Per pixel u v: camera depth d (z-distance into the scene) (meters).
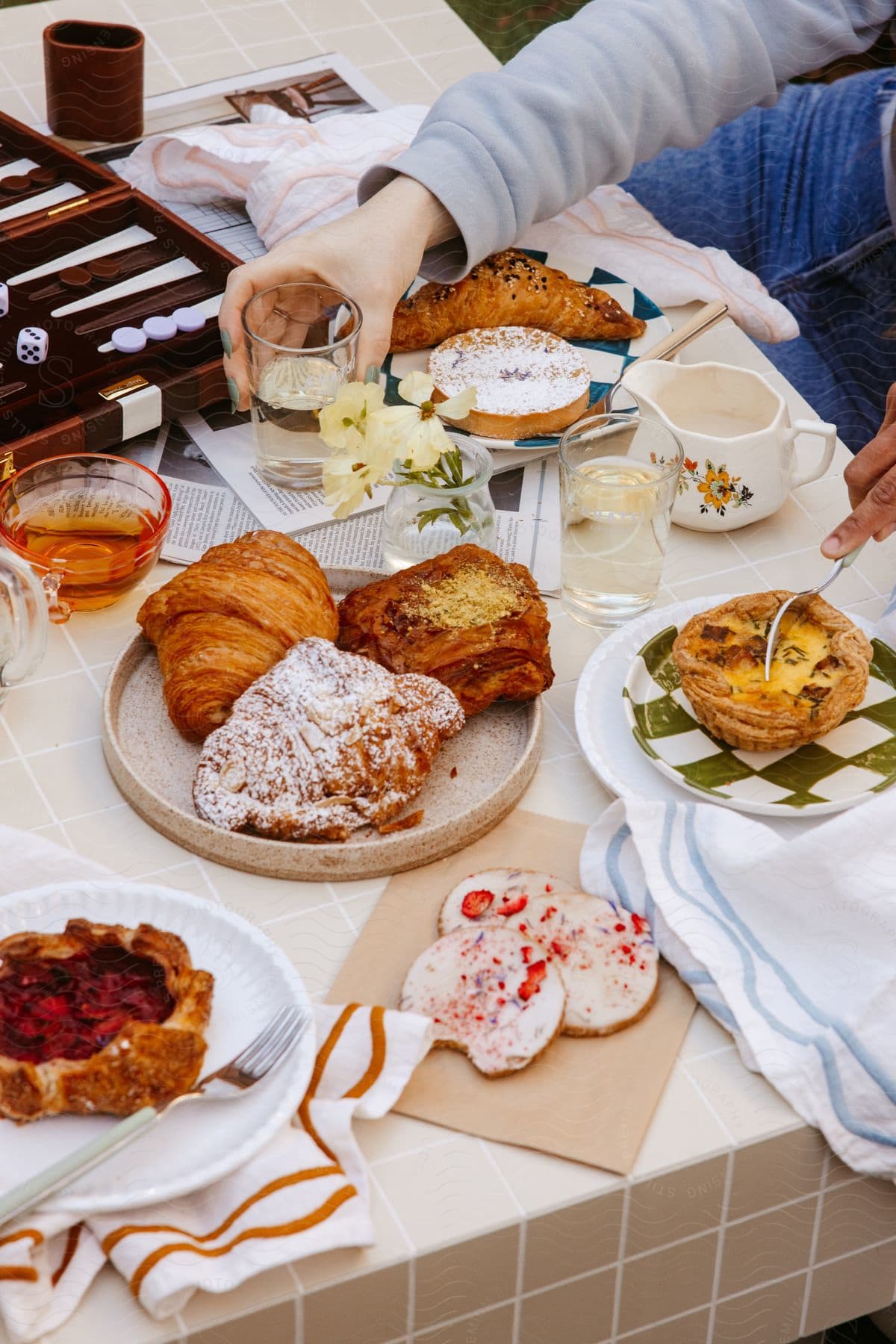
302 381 1.12
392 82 1.63
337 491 1.00
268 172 1.39
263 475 1.17
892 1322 1.15
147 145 1.42
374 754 0.88
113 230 1.31
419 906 0.87
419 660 0.95
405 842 0.87
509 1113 0.77
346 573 1.07
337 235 1.22
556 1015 0.79
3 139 1.41
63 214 1.30
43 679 1.01
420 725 0.90
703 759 0.95
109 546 1.05
